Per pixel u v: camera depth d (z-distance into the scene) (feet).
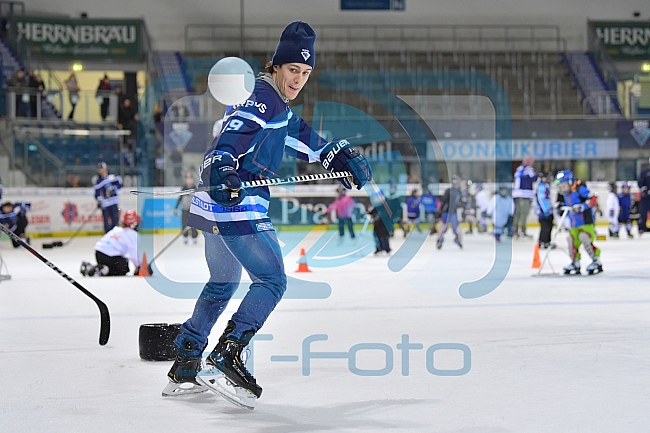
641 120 72.74
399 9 91.35
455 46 93.09
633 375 13.19
